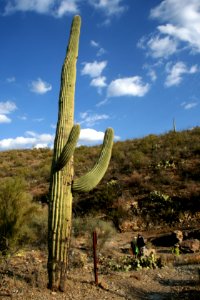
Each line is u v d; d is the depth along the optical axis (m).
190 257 12.41
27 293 7.30
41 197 21.42
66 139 8.01
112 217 18.08
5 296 7.08
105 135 8.70
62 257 7.66
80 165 27.23
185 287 9.01
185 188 19.91
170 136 30.31
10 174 27.98
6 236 9.73
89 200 20.09
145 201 19.14
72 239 14.38
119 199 19.45
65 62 8.41
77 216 18.75
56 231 7.64
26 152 38.75
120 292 8.38
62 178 7.77
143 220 17.98
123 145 30.52
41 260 10.76
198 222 17.16
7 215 9.90
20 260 10.30
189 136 29.05
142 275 10.21
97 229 14.65
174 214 17.89
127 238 16.25
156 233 16.75
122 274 10.15
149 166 23.50
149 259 11.34
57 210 7.68
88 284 8.55
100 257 12.18
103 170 8.36
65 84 8.27
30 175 27.11
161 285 9.36
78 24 8.73
